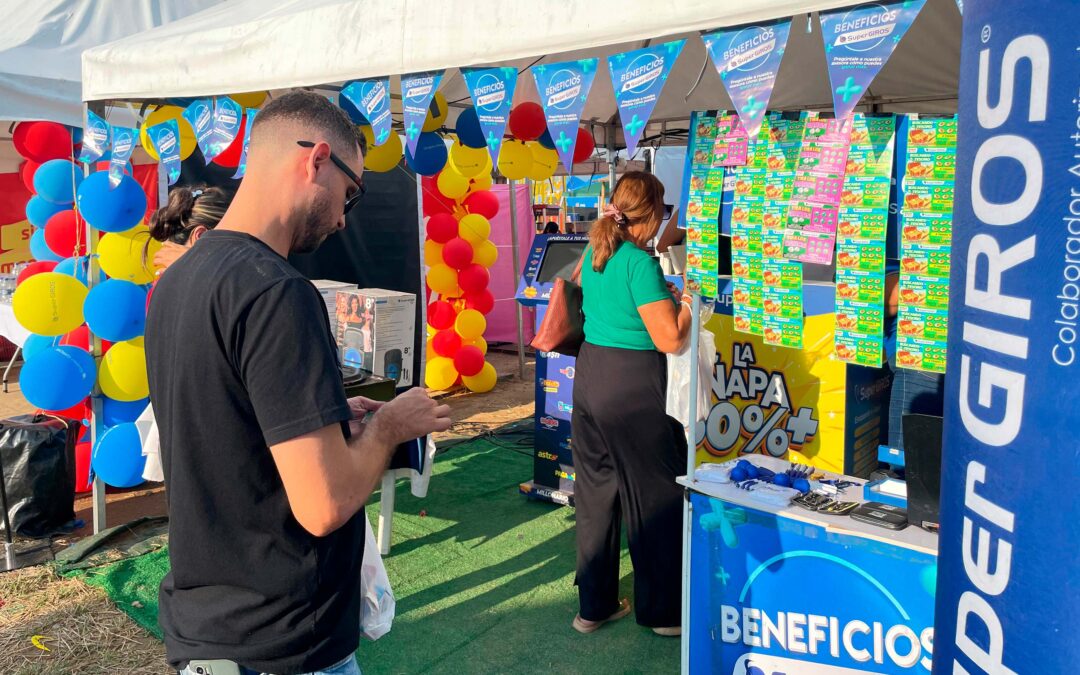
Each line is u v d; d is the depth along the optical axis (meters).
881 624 2.03
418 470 2.92
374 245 7.36
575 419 3.10
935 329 1.90
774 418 2.64
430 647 3.04
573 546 3.96
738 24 1.81
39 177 4.41
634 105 2.00
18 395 7.32
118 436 3.99
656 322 2.67
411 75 2.53
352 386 3.54
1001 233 0.91
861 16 1.63
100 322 3.89
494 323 10.11
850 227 1.98
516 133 4.72
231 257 1.28
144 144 4.03
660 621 3.05
